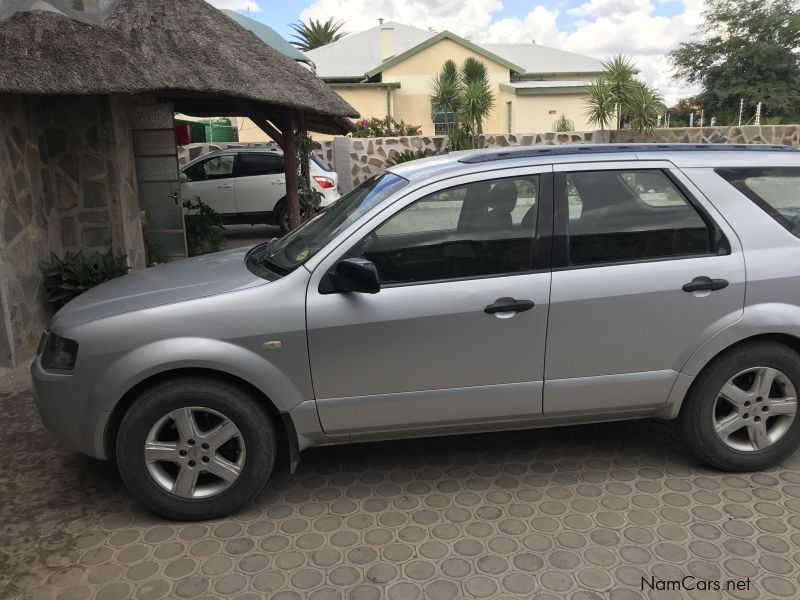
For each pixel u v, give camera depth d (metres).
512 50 33.44
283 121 9.55
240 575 3.04
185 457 3.38
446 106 19.58
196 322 3.29
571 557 3.11
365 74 27.12
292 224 9.81
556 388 3.55
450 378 3.48
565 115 26.86
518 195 3.54
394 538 3.29
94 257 7.30
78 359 3.29
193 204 13.02
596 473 3.88
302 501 3.65
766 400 3.69
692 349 3.56
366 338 3.37
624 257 3.54
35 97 7.01
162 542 3.30
